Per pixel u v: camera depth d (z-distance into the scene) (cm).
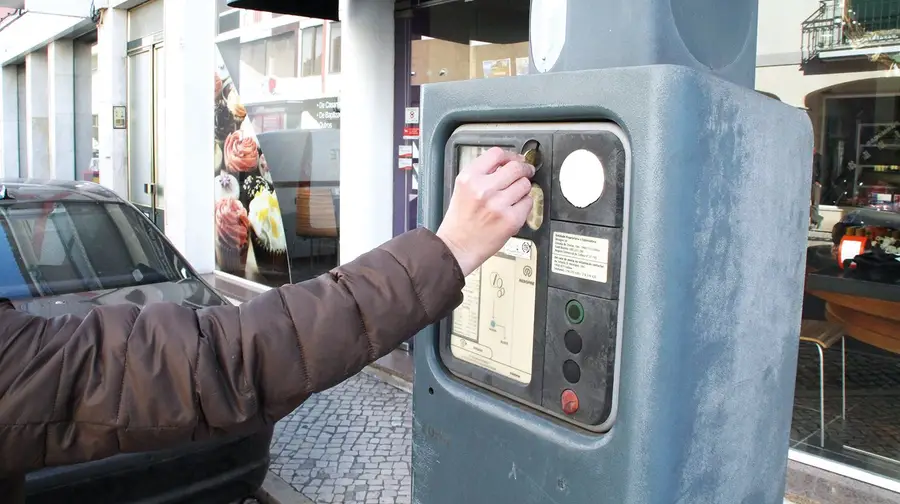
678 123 107
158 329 103
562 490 125
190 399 101
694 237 112
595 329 119
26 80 1387
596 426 121
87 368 101
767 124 128
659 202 108
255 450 286
